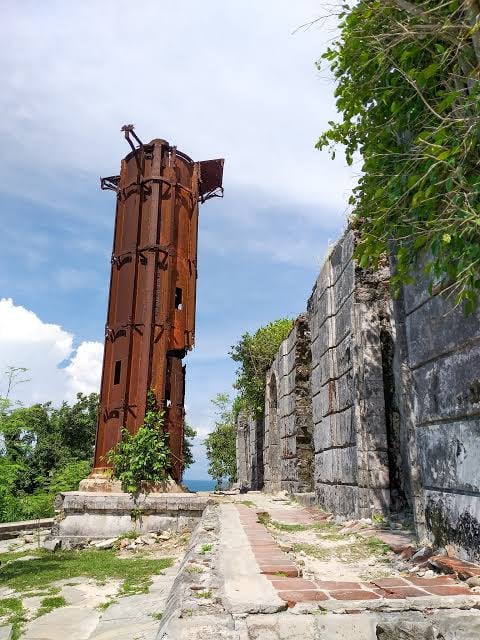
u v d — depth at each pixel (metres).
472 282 4.48
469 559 4.88
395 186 5.34
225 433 41.44
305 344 16.19
